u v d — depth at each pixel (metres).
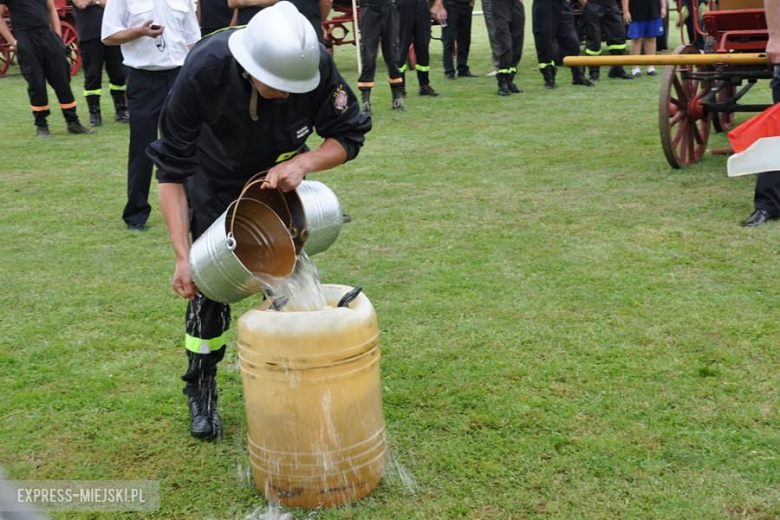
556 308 4.96
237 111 3.22
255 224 3.37
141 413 4.00
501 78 12.39
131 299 5.41
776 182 6.19
